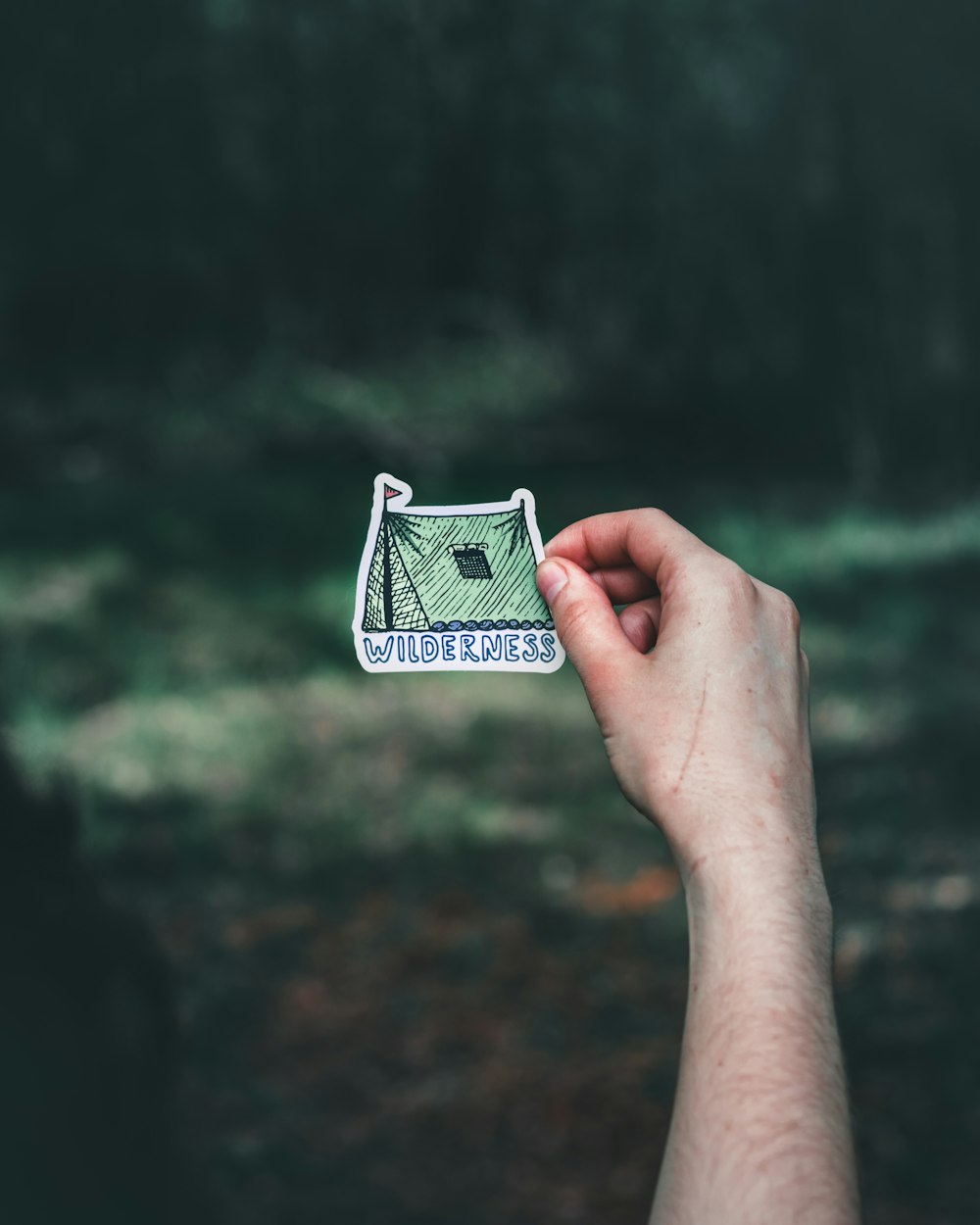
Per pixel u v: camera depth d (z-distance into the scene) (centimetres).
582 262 2697
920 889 668
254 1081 512
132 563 1578
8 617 1350
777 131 2477
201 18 2239
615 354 2612
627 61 2489
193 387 2298
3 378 2173
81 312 2212
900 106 2334
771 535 1819
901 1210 421
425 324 2602
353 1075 523
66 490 1952
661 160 2578
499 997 604
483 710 1123
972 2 2216
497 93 2497
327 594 1512
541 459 2352
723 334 2556
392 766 969
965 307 2377
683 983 614
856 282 2420
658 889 732
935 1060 500
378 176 2519
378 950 649
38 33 2062
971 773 840
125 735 1029
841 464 2377
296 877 752
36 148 2114
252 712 1102
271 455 2259
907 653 1216
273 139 2428
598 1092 516
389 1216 429
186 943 643
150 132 2202
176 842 795
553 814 862
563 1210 441
